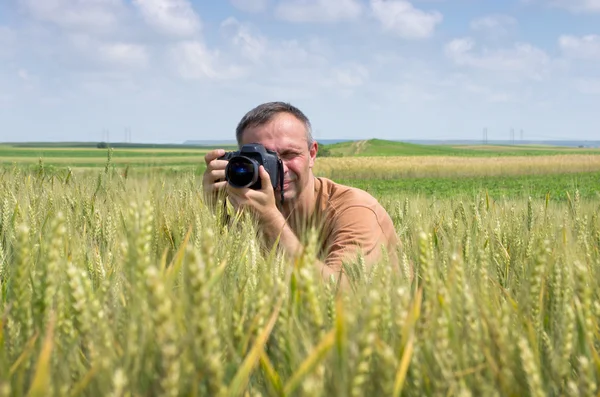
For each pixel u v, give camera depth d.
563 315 1.51
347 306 1.32
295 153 3.01
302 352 1.25
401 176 50.12
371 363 1.12
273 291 1.37
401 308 1.18
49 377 1.02
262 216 2.62
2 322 1.23
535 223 3.34
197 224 2.26
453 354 1.17
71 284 1.19
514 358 1.23
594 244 2.63
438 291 1.32
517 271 2.18
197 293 0.99
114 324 1.28
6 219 2.50
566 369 1.31
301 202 3.05
